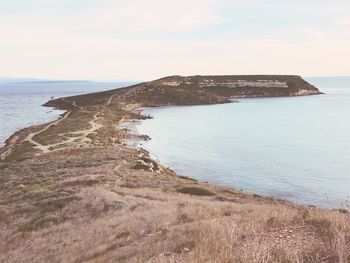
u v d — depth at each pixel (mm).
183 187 33125
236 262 8828
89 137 82500
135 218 19312
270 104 184625
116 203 24359
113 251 13727
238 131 101500
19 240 19953
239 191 39219
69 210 24734
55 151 64062
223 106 179500
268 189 46812
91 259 13523
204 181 51406
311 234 10648
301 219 12523
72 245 16766
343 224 10781
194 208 20266
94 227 19188
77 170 43094
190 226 14266
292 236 10586
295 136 90562
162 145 80812
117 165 47094
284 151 71688
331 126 106312
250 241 10492
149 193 29109
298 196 43406
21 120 133250
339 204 39844
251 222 12727
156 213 19703
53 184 34906
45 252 16688
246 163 61875
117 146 75312
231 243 10109
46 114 154250
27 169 47688
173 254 10758
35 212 25594
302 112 146500
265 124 114938
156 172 46656
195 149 75688
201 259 9156
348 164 58719
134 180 36688
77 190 30328
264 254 8648
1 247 19422
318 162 60969
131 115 139625
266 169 57312
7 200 30828
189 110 163750
